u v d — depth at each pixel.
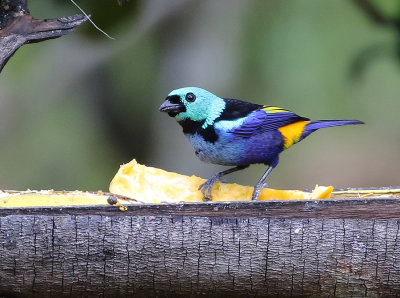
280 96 16.52
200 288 7.09
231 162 10.12
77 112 16.39
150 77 15.98
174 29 15.79
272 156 10.21
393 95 18.06
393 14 11.09
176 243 6.95
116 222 6.92
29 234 6.82
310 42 16.25
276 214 7.06
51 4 11.39
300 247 7.00
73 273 6.91
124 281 6.98
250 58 16.25
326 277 7.05
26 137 16.20
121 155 16.38
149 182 8.66
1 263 6.83
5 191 7.95
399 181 18.52
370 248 7.01
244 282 7.05
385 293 7.11
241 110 9.94
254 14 16.20
